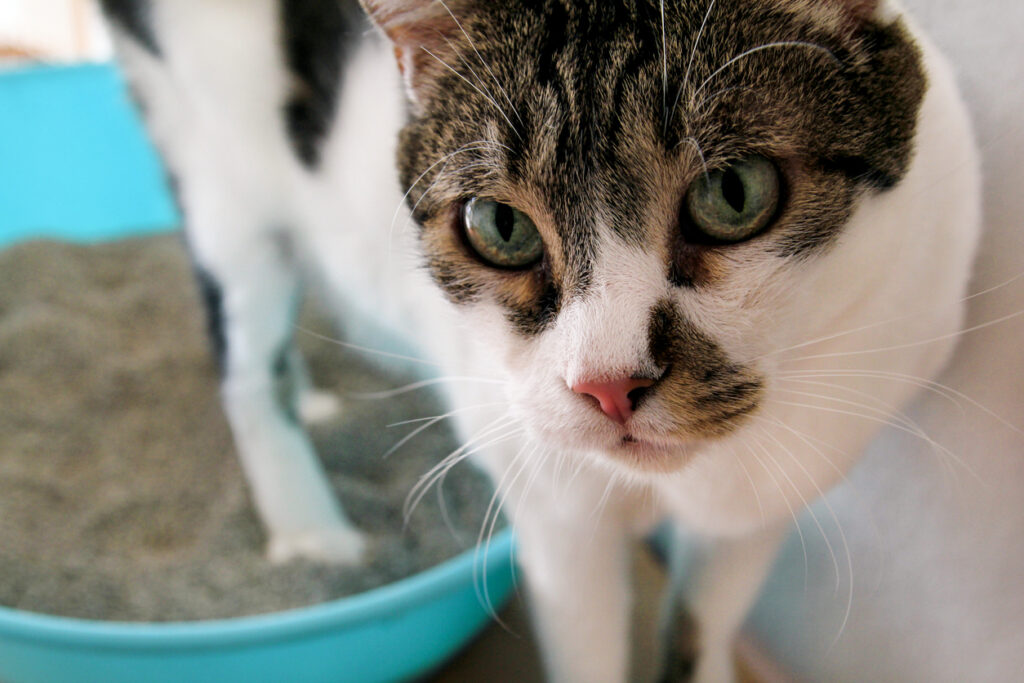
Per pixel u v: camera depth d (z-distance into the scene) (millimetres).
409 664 311
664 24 193
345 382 453
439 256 226
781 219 196
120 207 604
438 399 381
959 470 234
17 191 573
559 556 266
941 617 243
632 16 198
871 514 261
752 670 306
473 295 224
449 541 364
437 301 250
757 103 186
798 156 191
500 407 237
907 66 199
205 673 289
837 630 272
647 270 197
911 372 230
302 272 385
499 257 215
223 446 419
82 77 562
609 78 195
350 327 410
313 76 319
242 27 324
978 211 223
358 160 312
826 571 274
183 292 526
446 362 274
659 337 196
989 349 224
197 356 477
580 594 272
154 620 331
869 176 199
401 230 265
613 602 278
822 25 193
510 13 208
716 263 198
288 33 319
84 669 289
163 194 548
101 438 423
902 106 199
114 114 575
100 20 365
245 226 361
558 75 200
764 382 207
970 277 228
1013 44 213
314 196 345
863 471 261
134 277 543
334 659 297
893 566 256
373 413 427
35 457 407
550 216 203
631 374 195
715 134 187
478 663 329
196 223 367
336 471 397
